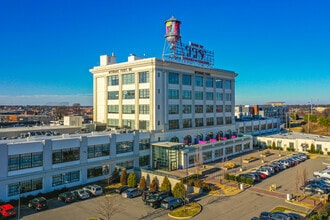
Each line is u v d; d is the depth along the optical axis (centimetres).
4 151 4038
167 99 6900
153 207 3931
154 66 6562
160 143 6269
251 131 10381
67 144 4794
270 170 5825
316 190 4531
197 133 7806
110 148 5456
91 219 3506
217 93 8662
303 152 8506
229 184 5050
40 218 3541
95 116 7988
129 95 7094
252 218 3438
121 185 4991
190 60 7744
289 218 3347
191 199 4269
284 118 18475
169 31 7381
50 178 4550
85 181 5028
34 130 5756
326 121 14175
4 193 4025
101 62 7912
